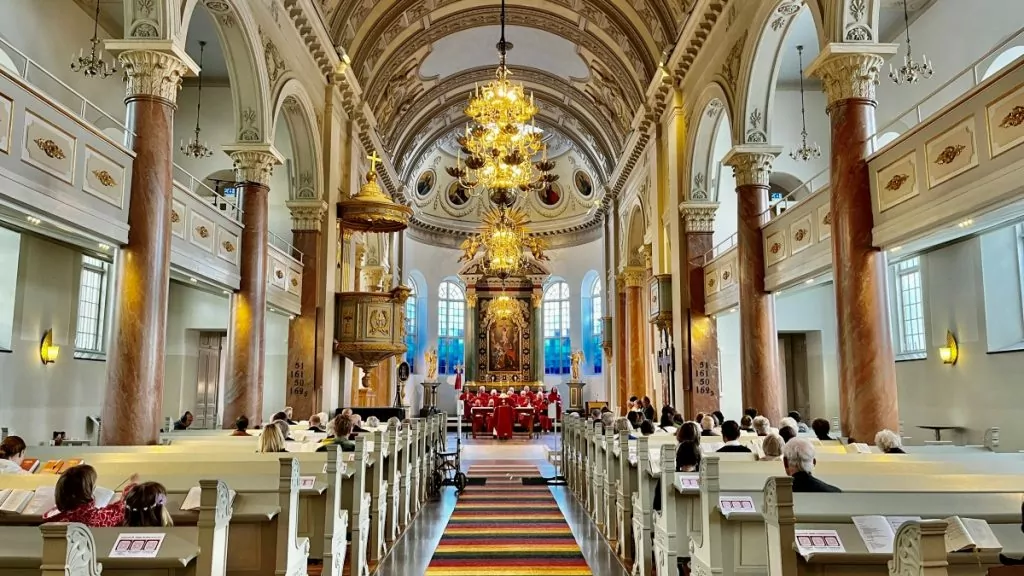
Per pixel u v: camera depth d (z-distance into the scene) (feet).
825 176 57.82
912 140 27.04
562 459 47.96
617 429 28.02
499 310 98.12
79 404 45.37
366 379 65.21
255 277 39.83
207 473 17.56
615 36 63.87
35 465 20.35
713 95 46.93
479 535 28.04
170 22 28.78
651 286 60.90
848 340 29.43
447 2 63.77
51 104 23.30
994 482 16.74
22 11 38.68
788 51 52.06
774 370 41.22
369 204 52.31
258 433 33.99
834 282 30.48
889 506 12.94
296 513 15.21
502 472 49.73
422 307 100.32
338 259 55.52
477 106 49.75
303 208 49.80
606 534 27.40
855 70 30.04
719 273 48.98
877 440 24.72
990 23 40.78
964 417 41.57
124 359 27.12
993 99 22.86
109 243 27.32
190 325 56.80
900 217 27.48
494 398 86.07
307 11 44.86
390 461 27.22
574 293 102.01
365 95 62.80
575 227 101.81
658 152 59.98
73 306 44.86
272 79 40.96
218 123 56.18
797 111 58.54
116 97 47.19
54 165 23.47
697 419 40.06
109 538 11.23
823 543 11.24
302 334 49.03
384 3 57.98
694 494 18.03
